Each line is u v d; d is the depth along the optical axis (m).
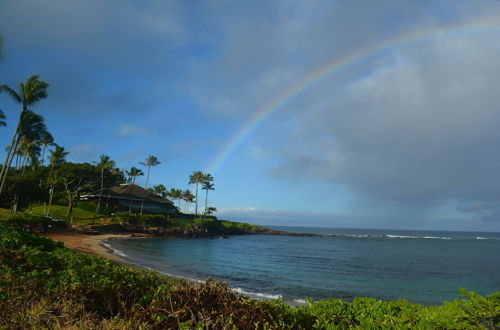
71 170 85.94
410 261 53.94
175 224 92.19
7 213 53.44
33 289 5.32
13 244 8.50
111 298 5.48
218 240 90.62
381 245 101.38
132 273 6.81
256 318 4.46
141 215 84.44
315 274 34.41
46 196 63.47
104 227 69.88
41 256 7.57
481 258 61.66
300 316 4.84
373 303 5.44
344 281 30.55
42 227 48.56
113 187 103.62
